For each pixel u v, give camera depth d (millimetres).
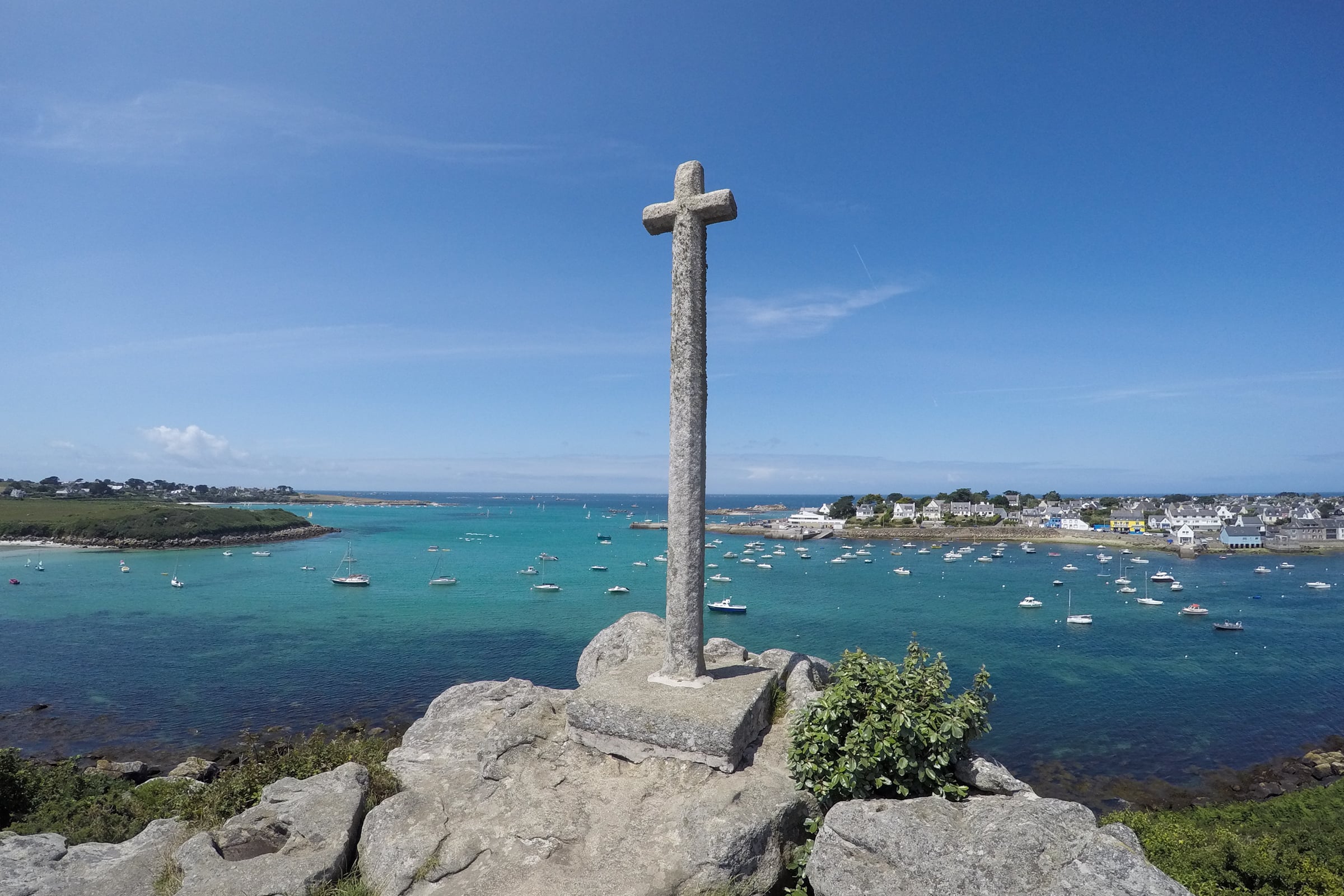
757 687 11273
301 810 9703
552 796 9695
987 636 62719
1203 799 30828
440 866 8594
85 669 47125
